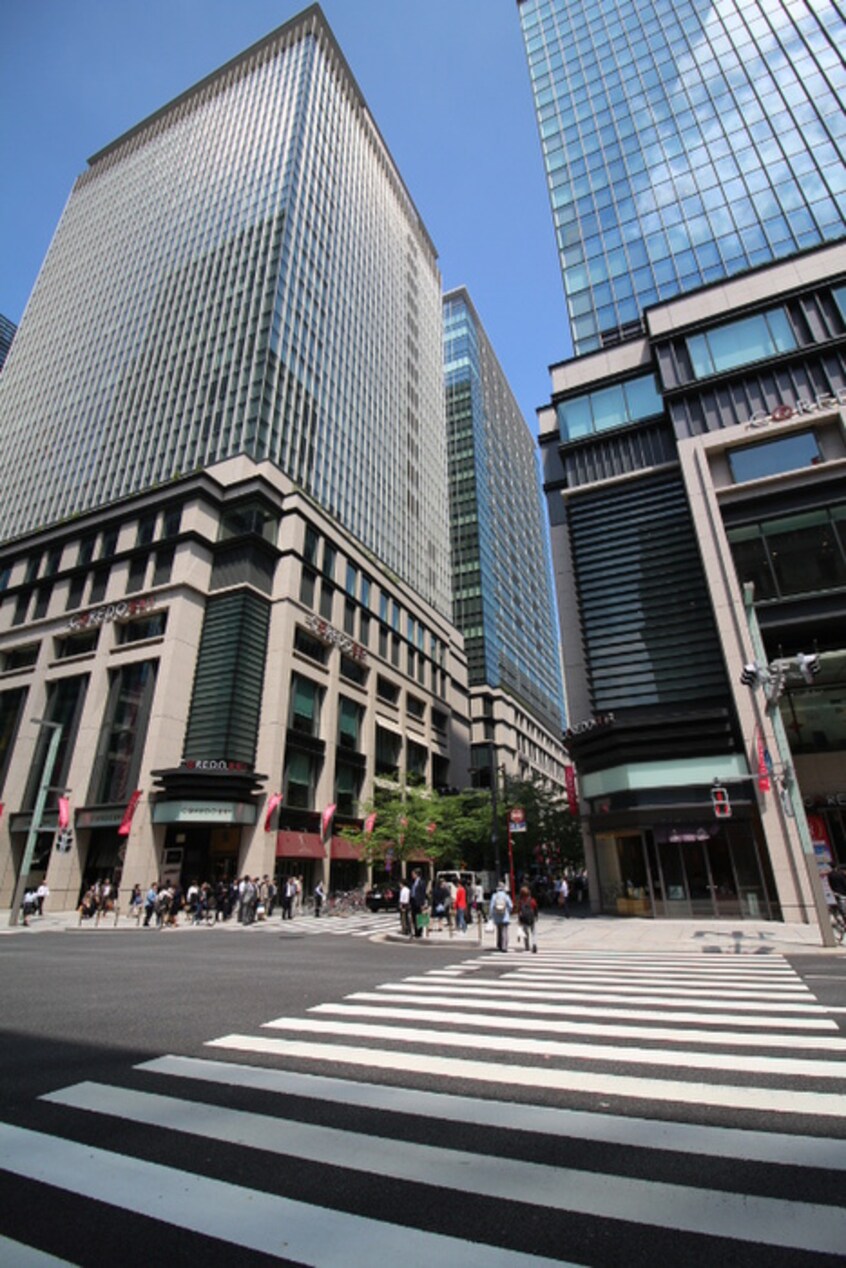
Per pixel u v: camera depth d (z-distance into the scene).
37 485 66.00
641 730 24.56
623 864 25.03
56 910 31.23
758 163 35.62
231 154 73.44
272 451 53.22
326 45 80.00
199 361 59.97
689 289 33.31
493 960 13.68
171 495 39.91
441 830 37.59
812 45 37.81
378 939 18.88
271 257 61.09
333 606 45.00
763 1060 5.84
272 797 33.38
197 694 35.12
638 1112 4.66
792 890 20.23
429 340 96.69
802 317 27.25
